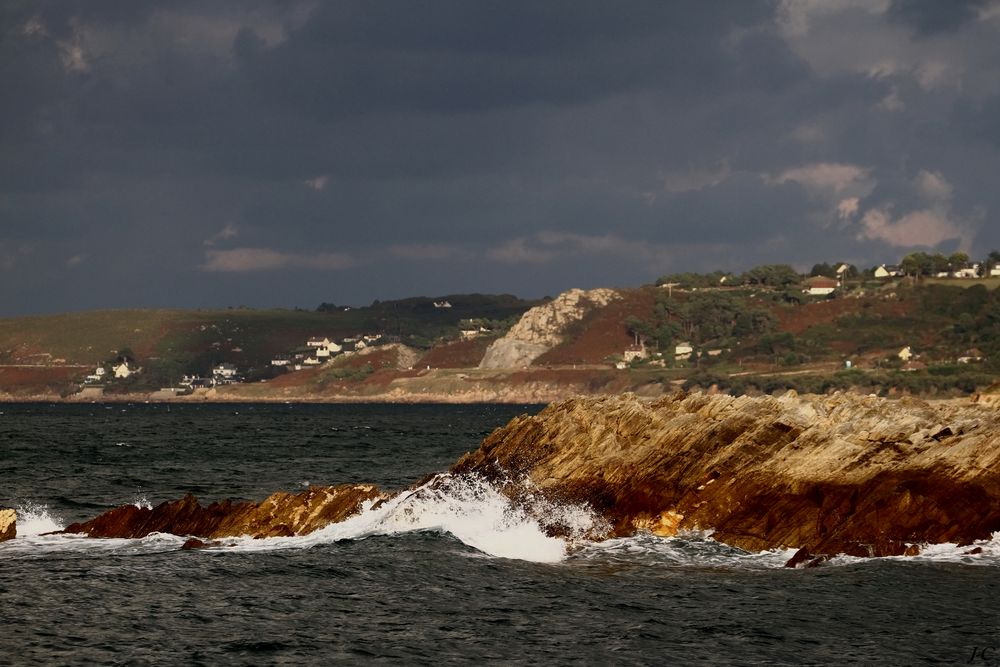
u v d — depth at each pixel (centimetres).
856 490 6078
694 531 6347
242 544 6284
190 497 6888
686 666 4069
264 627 4541
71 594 5044
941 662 4088
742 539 6116
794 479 6312
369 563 5662
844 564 5616
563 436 7794
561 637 4412
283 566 5612
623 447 7438
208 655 4178
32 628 4503
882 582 5209
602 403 8538
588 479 6988
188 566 5638
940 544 5797
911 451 6272
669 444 6962
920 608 4772
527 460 7650
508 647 4288
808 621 4606
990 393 7800
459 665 4084
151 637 4397
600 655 4197
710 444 6825
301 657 4166
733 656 4172
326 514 6806
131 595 5034
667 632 4472
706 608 4822
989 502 5847
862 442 6462
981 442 6066
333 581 5309
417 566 5606
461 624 4594
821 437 6600
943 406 7844
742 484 6444
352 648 4269
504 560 5797
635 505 6544
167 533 6638
